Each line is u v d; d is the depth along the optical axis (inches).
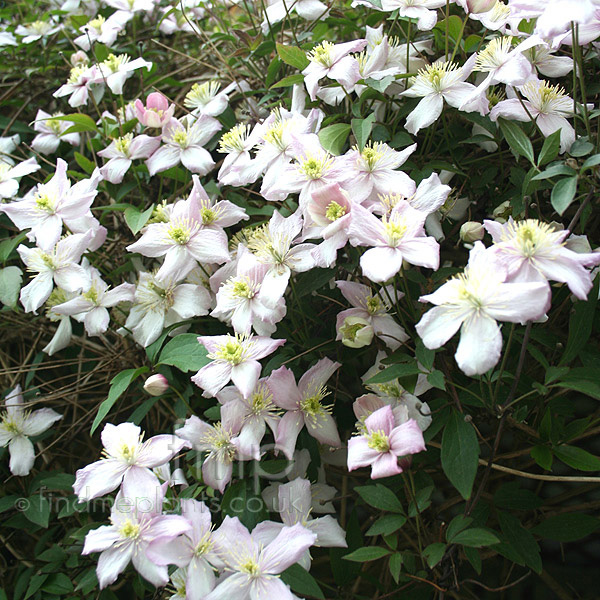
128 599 21.0
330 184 16.0
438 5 19.1
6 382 23.5
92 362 23.2
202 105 21.4
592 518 16.4
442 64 18.2
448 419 15.5
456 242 19.3
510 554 16.3
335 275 19.1
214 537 15.6
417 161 19.4
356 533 17.7
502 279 13.6
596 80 19.6
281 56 18.7
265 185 17.9
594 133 18.6
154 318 18.9
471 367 13.3
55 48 26.6
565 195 14.6
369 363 19.2
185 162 20.1
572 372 15.1
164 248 18.2
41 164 24.5
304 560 16.4
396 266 15.0
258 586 15.1
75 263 18.8
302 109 19.6
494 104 19.2
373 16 21.3
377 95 18.7
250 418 16.7
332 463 18.7
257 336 17.0
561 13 14.1
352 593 18.2
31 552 21.9
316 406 17.0
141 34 27.0
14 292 19.8
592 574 22.1
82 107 25.7
